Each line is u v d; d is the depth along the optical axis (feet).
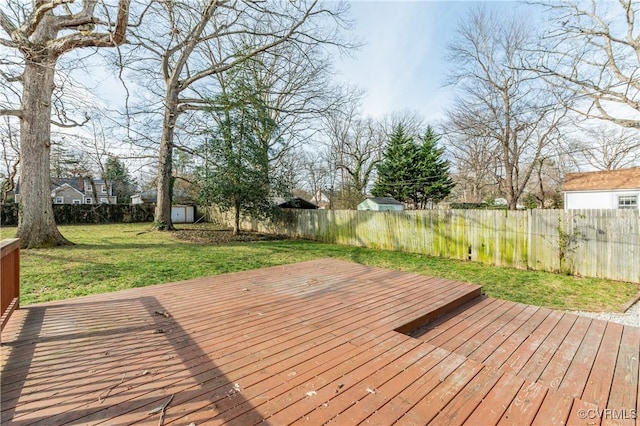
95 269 18.79
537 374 8.04
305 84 45.85
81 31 17.61
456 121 46.55
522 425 5.09
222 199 37.27
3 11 20.63
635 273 17.43
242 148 35.73
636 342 9.83
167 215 42.57
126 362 6.98
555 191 60.08
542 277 18.85
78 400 5.55
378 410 5.37
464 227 24.31
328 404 5.51
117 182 89.35
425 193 72.38
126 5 15.89
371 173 82.23
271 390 5.93
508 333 10.49
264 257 24.45
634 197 39.88
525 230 21.22
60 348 7.67
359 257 25.43
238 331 8.86
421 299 12.48
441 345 9.58
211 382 6.19
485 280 18.10
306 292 13.14
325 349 7.75
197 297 12.22
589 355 9.02
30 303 12.17
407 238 28.22
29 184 25.49
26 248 25.45
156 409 5.32
